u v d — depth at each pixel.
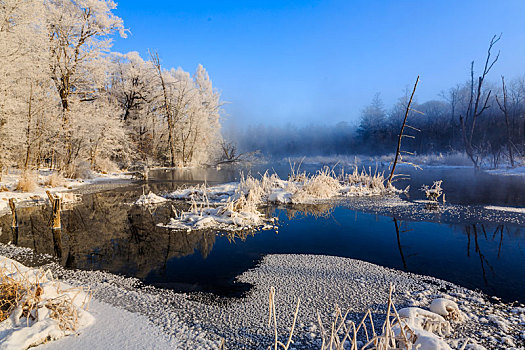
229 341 3.01
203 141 37.09
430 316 3.05
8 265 4.26
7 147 14.98
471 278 4.52
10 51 14.01
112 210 10.22
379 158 39.91
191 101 35.62
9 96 14.02
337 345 2.16
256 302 3.86
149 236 7.11
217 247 6.22
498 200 10.80
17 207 10.75
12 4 14.05
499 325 3.21
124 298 3.99
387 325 2.13
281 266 5.11
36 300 3.21
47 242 6.77
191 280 4.62
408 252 5.74
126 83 32.47
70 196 12.03
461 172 21.75
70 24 19.69
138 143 33.44
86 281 4.60
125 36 22.44
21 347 2.67
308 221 8.45
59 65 19.16
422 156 34.91
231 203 8.82
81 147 21.12
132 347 2.83
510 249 5.79
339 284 4.36
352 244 6.29
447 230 7.21
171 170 28.72
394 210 9.56
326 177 13.38
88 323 3.23
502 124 35.31
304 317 3.46
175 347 2.86
